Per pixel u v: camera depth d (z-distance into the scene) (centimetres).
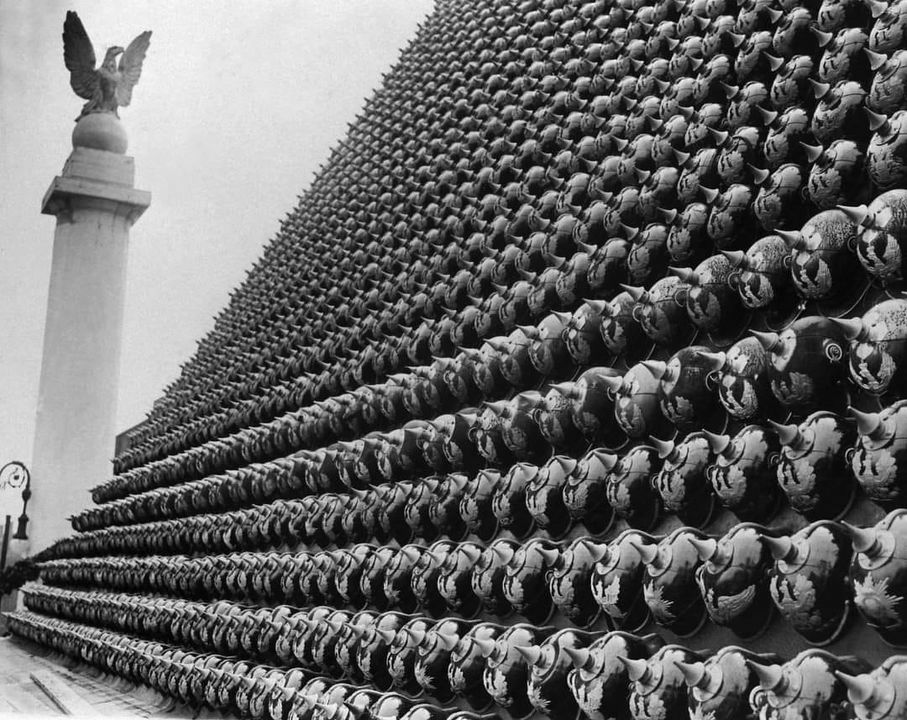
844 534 425
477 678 622
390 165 1490
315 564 900
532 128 1041
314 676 827
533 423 678
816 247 483
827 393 468
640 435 575
